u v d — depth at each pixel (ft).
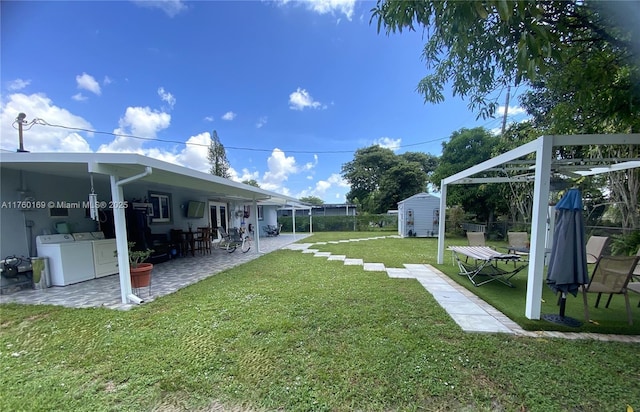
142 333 9.48
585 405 5.79
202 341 8.83
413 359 7.61
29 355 8.09
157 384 6.64
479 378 6.73
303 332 9.44
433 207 50.37
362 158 97.86
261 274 18.92
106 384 6.70
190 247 30.60
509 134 36.35
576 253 9.77
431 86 11.39
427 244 37.63
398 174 85.81
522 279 16.93
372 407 5.82
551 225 18.11
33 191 16.03
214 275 18.83
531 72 5.19
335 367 7.26
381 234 57.57
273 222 63.10
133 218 21.63
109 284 16.43
